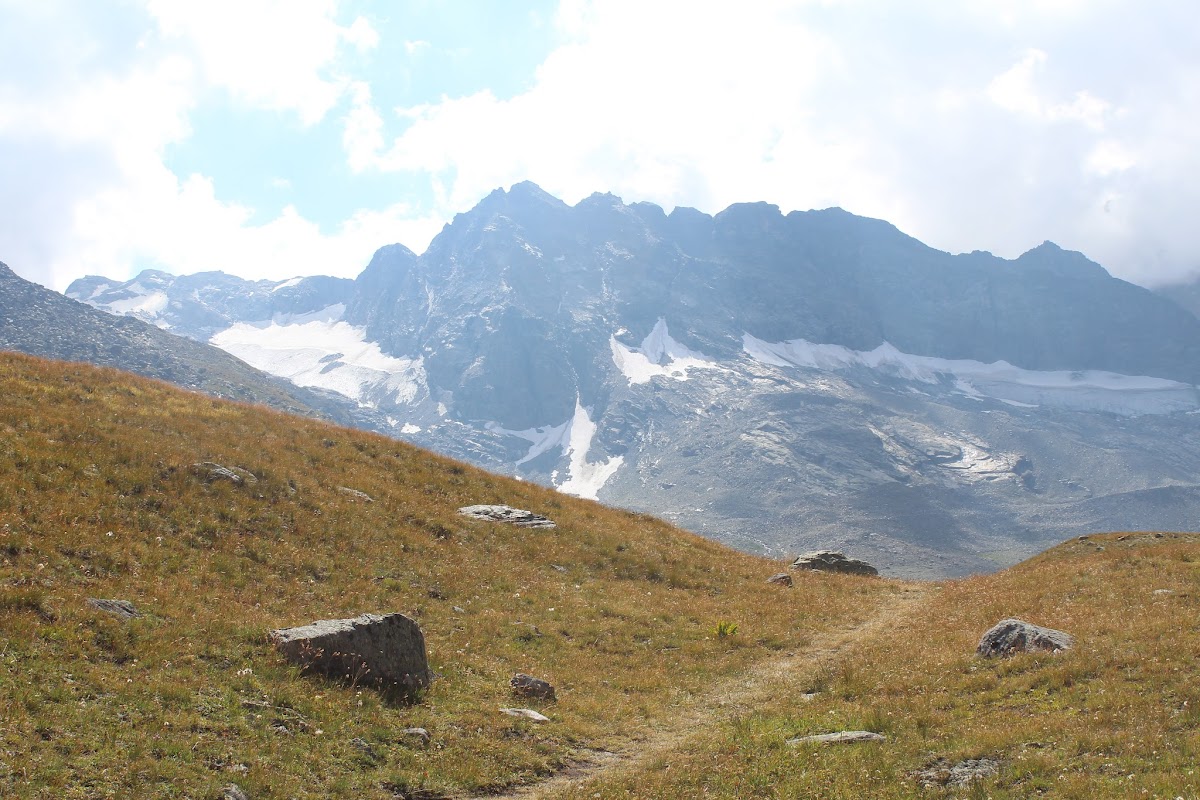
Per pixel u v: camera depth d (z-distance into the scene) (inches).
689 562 1819.6
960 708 816.9
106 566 936.9
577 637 1238.3
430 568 1354.6
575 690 1008.9
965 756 665.6
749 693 1039.6
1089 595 1291.8
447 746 738.8
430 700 840.3
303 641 812.6
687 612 1459.2
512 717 840.3
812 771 645.9
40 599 757.9
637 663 1162.0
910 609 1561.3
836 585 1852.9
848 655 1179.3
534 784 706.8
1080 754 624.1
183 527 1133.1
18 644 670.5
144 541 1040.2
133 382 1731.1
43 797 492.4
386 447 1920.5
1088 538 2103.8
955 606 1448.1
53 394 1445.6
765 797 611.8
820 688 1015.0
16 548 885.2
